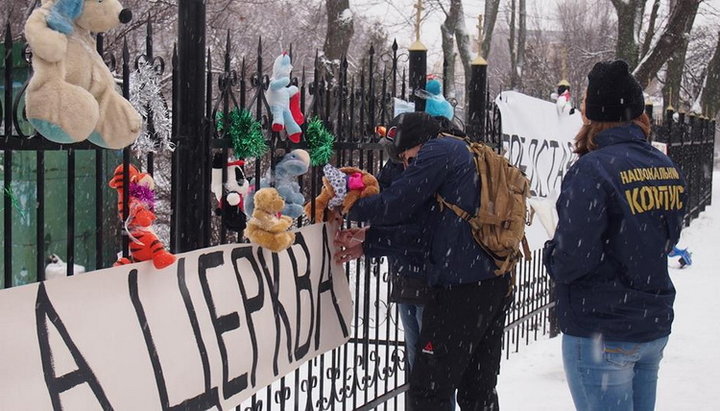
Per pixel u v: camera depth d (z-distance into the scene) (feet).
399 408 17.93
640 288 11.12
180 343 8.78
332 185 11.96
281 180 11.14
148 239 8.39
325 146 11.91
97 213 8.16
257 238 10.18
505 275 12.82
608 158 11.04
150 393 8.27
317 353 12.16
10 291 6.70
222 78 10.08
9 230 7.34
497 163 12.54
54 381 7.07
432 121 12.84
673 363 21.54
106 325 7.72
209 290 9.36
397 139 12.76
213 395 9.37
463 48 64.39
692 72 124.88
